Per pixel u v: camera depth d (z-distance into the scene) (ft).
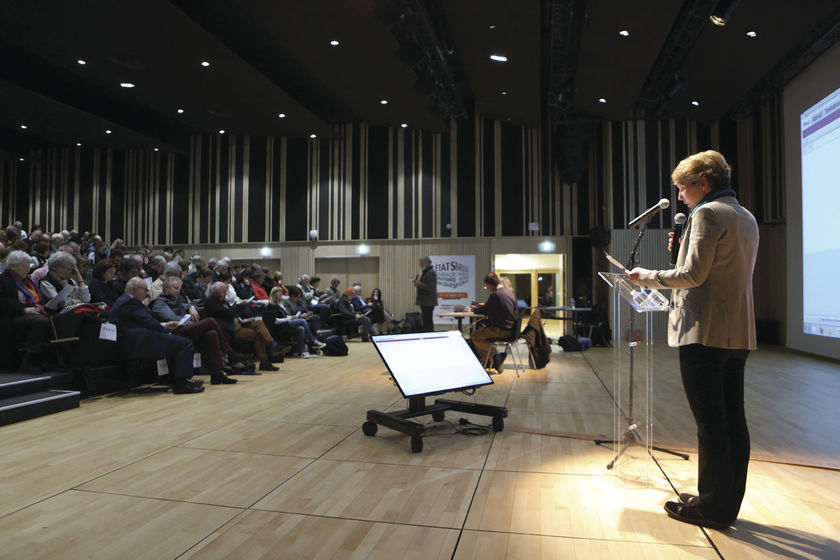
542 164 39.75
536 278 39.37
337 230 40.86
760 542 6.23
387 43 24.23
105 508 7.18
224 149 42.11
